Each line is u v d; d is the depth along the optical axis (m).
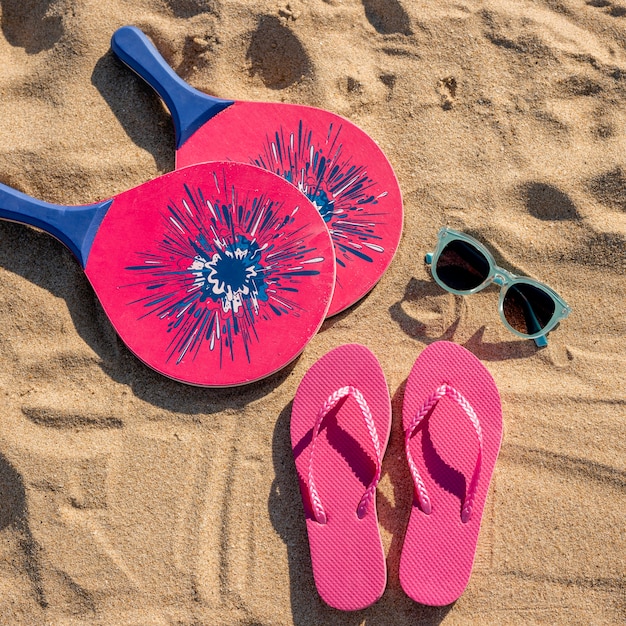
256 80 1.44
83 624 1.22
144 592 1.22
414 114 1.40
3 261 1.35
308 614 1.21
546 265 1.32
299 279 1.29
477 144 1.38
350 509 1.22
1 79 1.43
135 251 1.32
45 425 1.28
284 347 1.27
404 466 1.26
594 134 1.37
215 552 1.23
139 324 1.29
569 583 1.20
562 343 1.30
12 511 1.26
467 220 1.35
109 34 1.43
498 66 1.41
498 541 1.22
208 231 1.32
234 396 1.29
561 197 1.33
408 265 1.34
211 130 1.37
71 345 1.31
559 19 1.43
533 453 1.25
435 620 1.20
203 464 1.26
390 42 1.43
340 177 1.35
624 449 1.24
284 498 1.25
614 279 1.31
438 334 1.31
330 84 1.41
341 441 1.25
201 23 1.43
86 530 1.24
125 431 1.28
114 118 1.41
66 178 1.38
